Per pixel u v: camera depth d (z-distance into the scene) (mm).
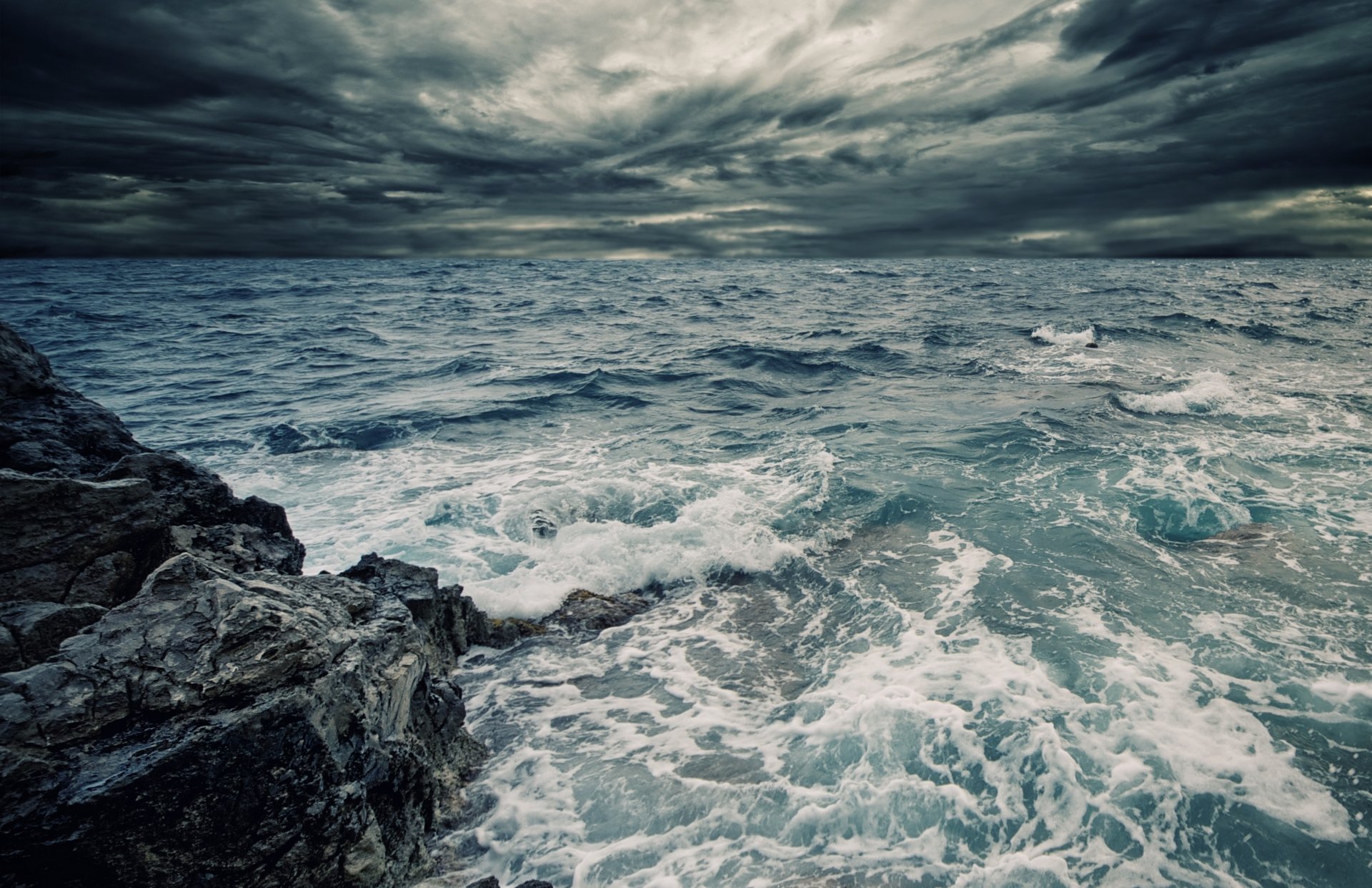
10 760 4215
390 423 18672
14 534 6012
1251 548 10375
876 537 11688
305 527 12312
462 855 6059
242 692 4953
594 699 8242
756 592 10477
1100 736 6816
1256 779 6254
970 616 9109
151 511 6867
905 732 7074
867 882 5559
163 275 79688
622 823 6348
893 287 61812
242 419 19281
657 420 19328
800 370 25484
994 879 5516
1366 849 5574
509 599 10188
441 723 7074
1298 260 121812
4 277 74125
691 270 97750
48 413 8250
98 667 4812
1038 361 25625
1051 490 12953
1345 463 13500
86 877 4191
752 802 6461
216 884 4484
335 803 4941
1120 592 9422
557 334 36188
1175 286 56094
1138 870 5504
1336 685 7387
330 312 45062
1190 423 16562
